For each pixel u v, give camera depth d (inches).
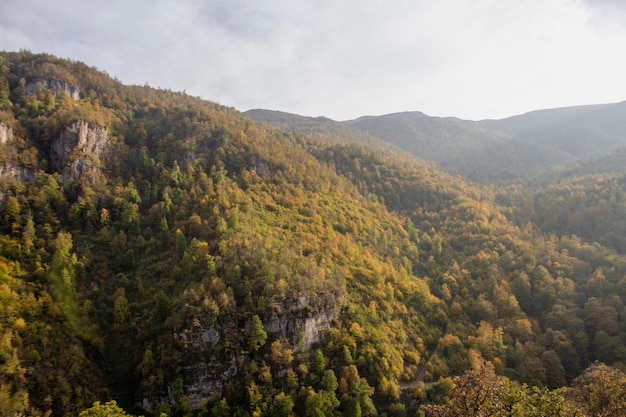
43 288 3651.6
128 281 4192.9
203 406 3302.2
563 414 1355.8
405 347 4362.7
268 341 3710.6
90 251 4397.1
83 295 3855.8
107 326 3713.1
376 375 3826.3
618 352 4229.8
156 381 3262.8
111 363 3459.6
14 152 4972.9
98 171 5531.5
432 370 4121.6
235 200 5477.4
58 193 4877.0
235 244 4296.3
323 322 4042.8
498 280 5698.8
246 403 3356.3
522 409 1375.5
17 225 4173.2
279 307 3784.5
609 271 5556.1
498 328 4685.0
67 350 3253.0
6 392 2743.6
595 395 2335.1
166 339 3474.4
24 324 3171.8
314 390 3560.5
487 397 1435.8
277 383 3550.7
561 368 4160.9
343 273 4798.2
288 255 4414.4
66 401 2950.3
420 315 4965.6
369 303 4613.7
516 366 4286.4
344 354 3878.0
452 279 5762.8
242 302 3762.3
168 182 5728.3
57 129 5511.8
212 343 3496.6
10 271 3604.8
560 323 4840.1
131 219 4889.3
